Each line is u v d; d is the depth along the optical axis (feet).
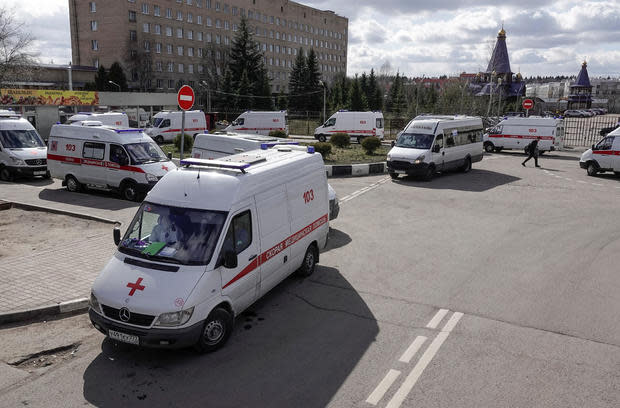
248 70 217.97
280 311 24.45
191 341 18.98
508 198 53.26
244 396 17.16
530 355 20.11
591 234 39.04
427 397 17.12
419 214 45.91
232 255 19.70
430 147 63.98
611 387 17.81
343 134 100.37
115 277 19.88
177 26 262.26
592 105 396.57
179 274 19.51
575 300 25.93
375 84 276.21
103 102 148.15
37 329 22.24
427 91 264.72
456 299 26.08
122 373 18.61
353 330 22.38
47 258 30.60
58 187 56.85
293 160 27.09
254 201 22.75
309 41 373.20
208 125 142.41
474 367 19.15
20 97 118.83
